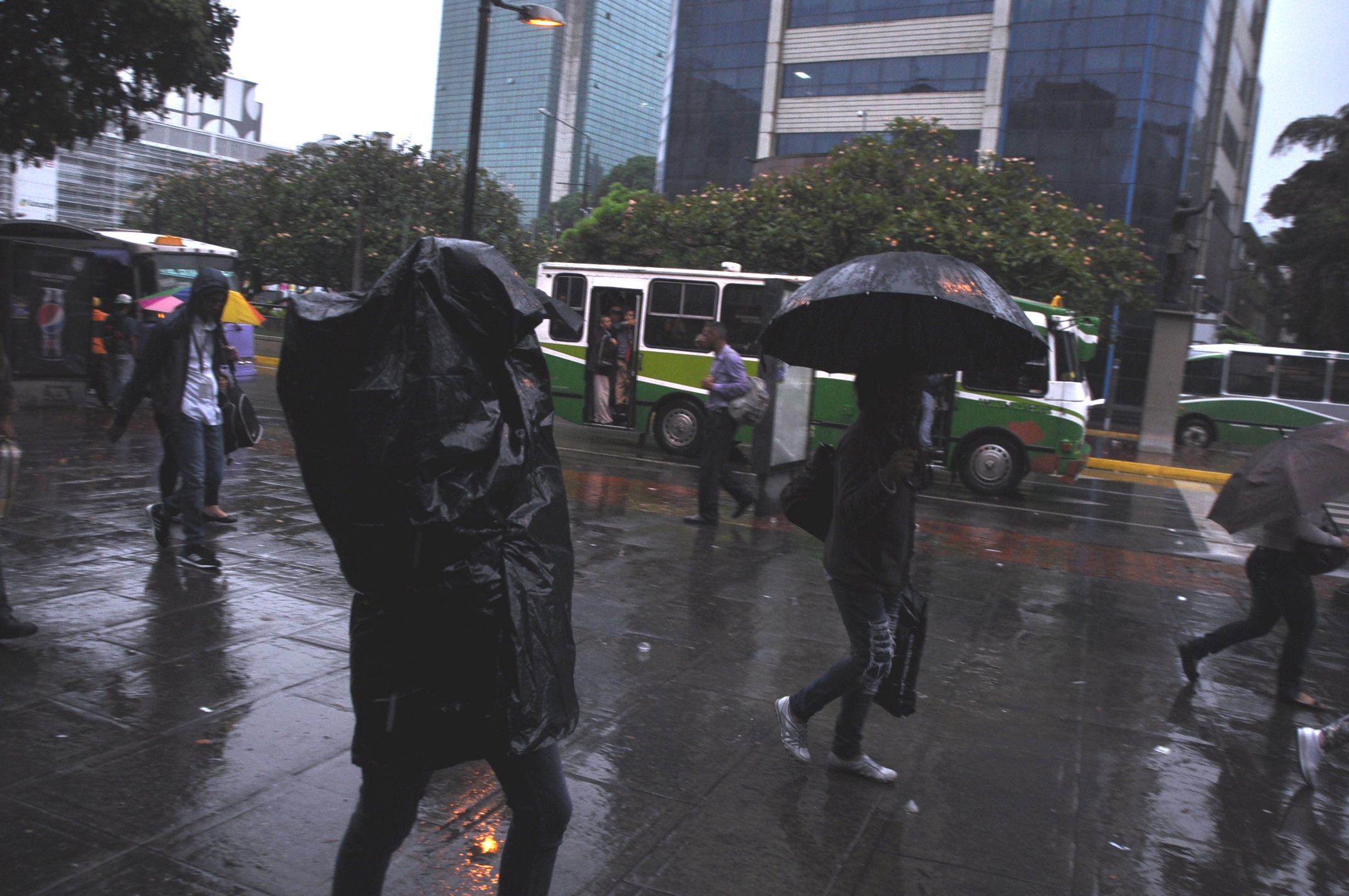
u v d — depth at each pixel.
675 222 23.62
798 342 3.89
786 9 47.88
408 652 2.07
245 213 36.00
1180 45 38.31
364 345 2.05
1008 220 21.02
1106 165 39.25
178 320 5.84
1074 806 3.69
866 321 3.80
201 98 16.12
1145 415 22.59
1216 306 47.53
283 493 8.52
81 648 4.44
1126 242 24.59
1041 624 6.35
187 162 49.66
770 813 3.45
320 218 33.16
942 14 43.38
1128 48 38.81
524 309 2.08
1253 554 5.20
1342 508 10.52
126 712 3.80
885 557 3.51
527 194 138.12
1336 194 31.42
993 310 3.20
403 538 2.00
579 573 6.63
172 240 18.69
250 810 3.13
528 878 2.27
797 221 22.30
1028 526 10.76
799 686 4.79
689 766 3.79
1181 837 3.50
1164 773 4.07
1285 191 32.94
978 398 13.14
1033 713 4.70
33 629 4.42
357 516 2.02
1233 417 25.89
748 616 5.93
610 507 9.37
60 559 5.84
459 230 34.38
